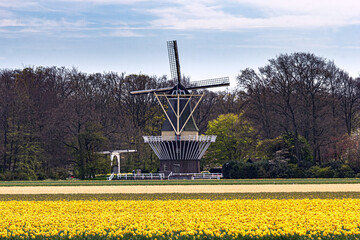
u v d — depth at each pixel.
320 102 92.25
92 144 92.69
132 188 57.91
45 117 97.62
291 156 90.56
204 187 58.44
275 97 95.19
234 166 87.12
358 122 99.44
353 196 47.09
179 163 85.62
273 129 97.00
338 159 90.75
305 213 34.03
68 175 95.44
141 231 28.02
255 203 39.34
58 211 36.84
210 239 26.64
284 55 94.38
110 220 30.53
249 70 98.19
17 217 32.31
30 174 88.19
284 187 57.25
